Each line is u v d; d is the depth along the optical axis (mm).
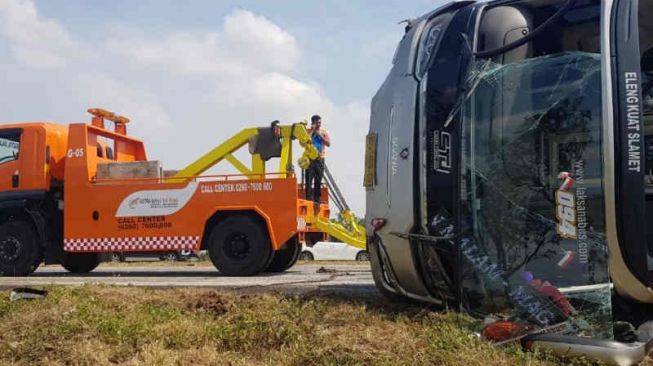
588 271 4766
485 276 5223
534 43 5789
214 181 11266
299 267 14133
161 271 13359
